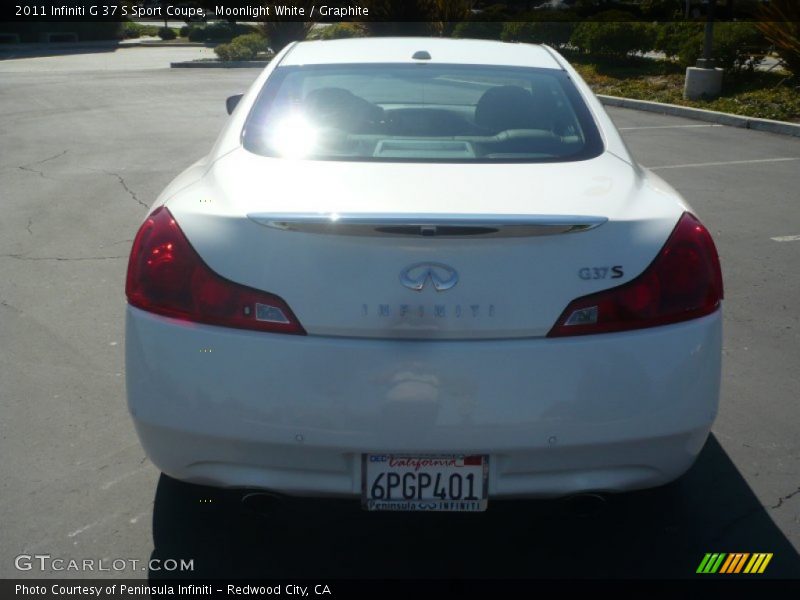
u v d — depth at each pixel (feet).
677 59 63.62
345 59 12.87
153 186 29.12
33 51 104.06
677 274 8.84
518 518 10.98
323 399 8.50
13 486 11.55
